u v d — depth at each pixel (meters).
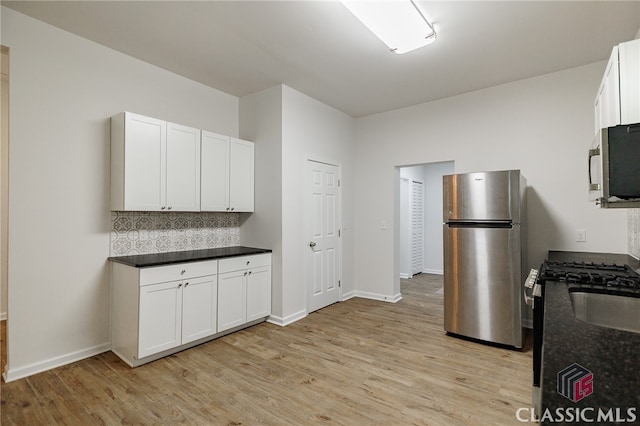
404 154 4.52
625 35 2.70
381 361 2.75
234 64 3.28
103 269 2.93
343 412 2.05
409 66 3.29
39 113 2.58
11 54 2.44
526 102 3.59
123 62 3.07
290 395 2.24
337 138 4.63
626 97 1.74
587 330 1.07
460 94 4.04
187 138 3.25
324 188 4.40
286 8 2.38
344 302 4.62
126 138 2.80
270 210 3.80
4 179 3.74
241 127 4.12
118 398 2.19
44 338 2.59
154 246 3.31
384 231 4.73
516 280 2.97
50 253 2.63
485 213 3.11
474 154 3.92
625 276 2.00
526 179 3.57
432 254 7.09
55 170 2.66
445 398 2.20
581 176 3.29
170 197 3.10
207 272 3.11
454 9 2.36
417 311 4.18
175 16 2.49
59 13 2.47
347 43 2.86
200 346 3.06
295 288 3.87
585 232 3.27
